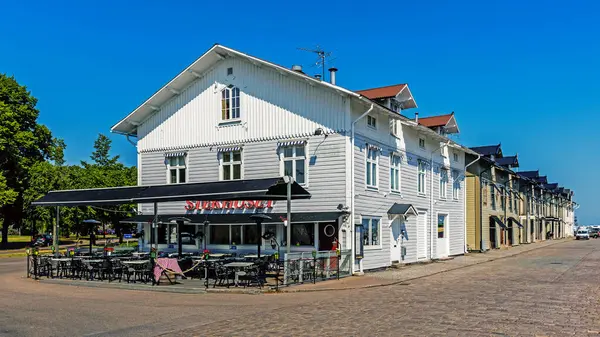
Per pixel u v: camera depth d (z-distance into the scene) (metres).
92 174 59.25
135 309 13.44
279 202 23.50
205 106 26.06
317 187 22.67
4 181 41.47
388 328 10.37
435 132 30.38
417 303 13.82
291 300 14.99
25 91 48.78
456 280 20.22
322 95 22.91
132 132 28.61
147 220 25.92
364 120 23.58
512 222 53.50
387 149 25.92
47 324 11.38
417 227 29.58
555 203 84.25
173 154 26.62
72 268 20.45
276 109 23.98
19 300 15.22
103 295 16.33
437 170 33.06
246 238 24.48
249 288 17.25
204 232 24.95
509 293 15.79
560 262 29.78
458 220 36.81
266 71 24.41
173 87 26.58
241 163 24.66
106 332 10.48
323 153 22.66
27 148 46.78
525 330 10.12
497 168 48.00
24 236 75.75
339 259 20.92
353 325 10.73
